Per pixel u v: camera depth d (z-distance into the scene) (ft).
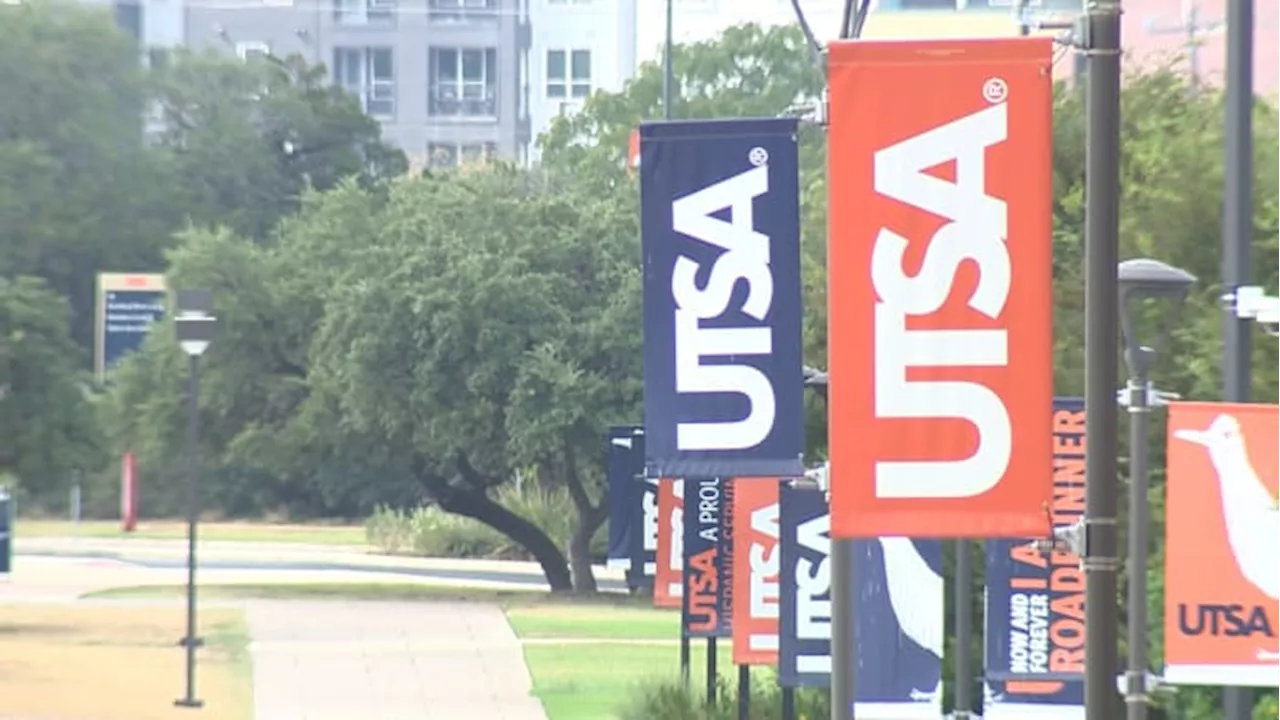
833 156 100.48
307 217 561.43
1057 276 177.27
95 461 359.25
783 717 171.32
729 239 122.62
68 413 353.51
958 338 100.01
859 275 100.42
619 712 233.96
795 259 122.52
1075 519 136.77
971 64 100.07
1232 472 110.01
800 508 155.84
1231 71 118.73
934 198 100.17
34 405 349.61
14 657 311.27
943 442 100.27
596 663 314.14
